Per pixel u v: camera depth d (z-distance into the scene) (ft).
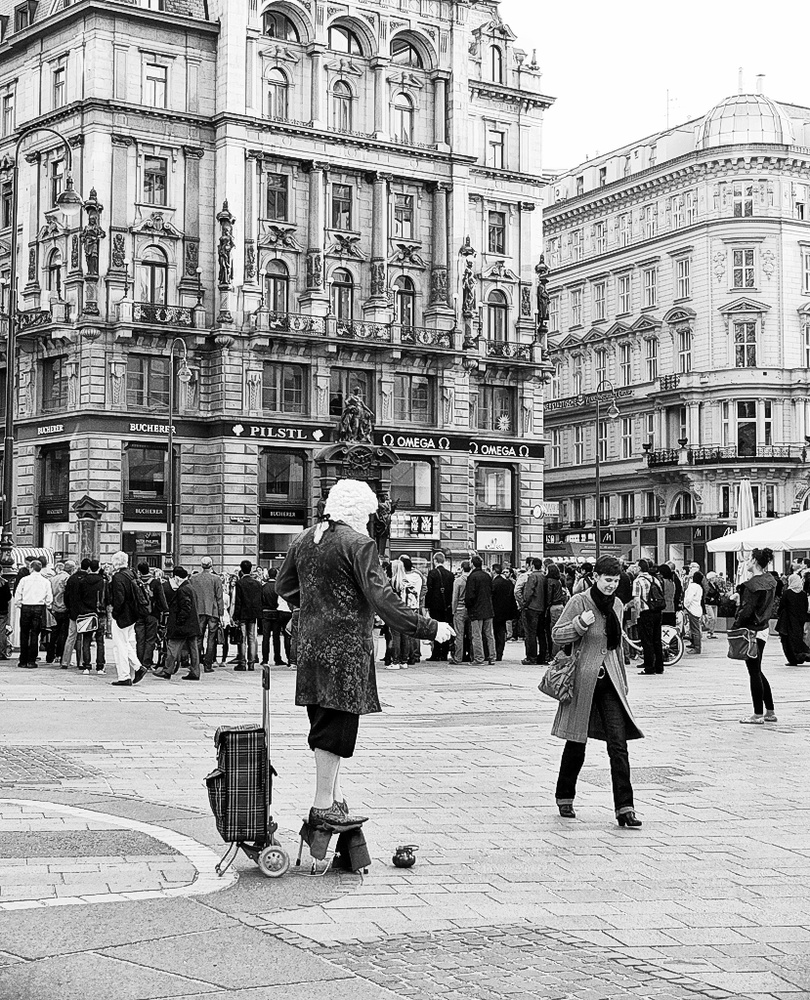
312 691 36.70
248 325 242.78
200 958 28.43
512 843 41.88
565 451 369.09
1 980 26.66
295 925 31.30
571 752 46.60
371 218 261.65
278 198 252.01
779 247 316.81
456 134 271.28
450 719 77.71
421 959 28.78
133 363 238.27
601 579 46.03
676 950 29.94
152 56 242.78
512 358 279.08
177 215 242.78
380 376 259.80
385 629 119.65
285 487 248.11
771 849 41.47
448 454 267.18
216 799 36.22
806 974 28.27
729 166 319.06
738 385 312.50
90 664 109.19
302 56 254.68
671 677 111.14
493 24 285.84
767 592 75.46
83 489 232.32
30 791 49.08
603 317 359.05
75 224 236.63
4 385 254.06
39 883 34.71
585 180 375.25
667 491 326.85
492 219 283.79
